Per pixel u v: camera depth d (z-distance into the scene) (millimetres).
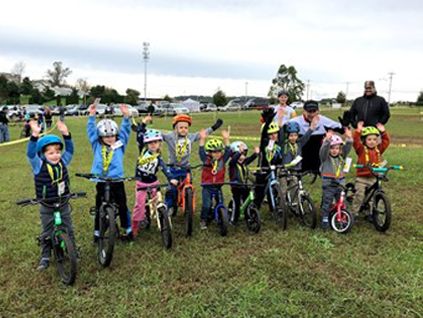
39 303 4203
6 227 6555
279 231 6254
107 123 5504
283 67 88188
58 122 5109
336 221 6230
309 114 7605
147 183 5848
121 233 5910
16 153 16141
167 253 5410
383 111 8039
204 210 6305
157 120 37500
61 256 4691
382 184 9211
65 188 4891
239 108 67188
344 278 4641
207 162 6266
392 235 6016
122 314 3963
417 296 4184
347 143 6543
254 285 4484
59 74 103062
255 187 6691
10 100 73688
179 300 4199
